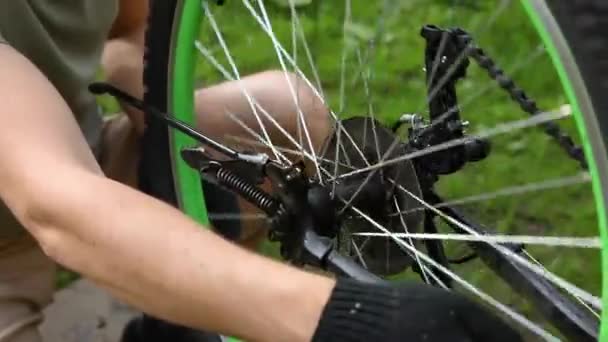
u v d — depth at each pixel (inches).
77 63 56.3
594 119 35.4
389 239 49.3
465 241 49.3
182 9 54.1
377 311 38.3
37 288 56.2
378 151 48.3
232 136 57.6
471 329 38.7
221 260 40.3
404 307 38.3
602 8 34.5
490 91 78.0
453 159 47.4
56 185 42.3
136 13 62.1
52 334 65.4
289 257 48.2
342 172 50.1
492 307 51.1
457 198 68.8
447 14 86.1
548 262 66.9
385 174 48.7
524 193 72.4
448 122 47.7
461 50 47.5
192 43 55.7
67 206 41.9
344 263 45.9
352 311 38.5
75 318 66.7
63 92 55.4
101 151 61.0
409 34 84.9
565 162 74.8
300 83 56.7
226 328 40.5
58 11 54.5
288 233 47.6
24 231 54.2
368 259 50.2
